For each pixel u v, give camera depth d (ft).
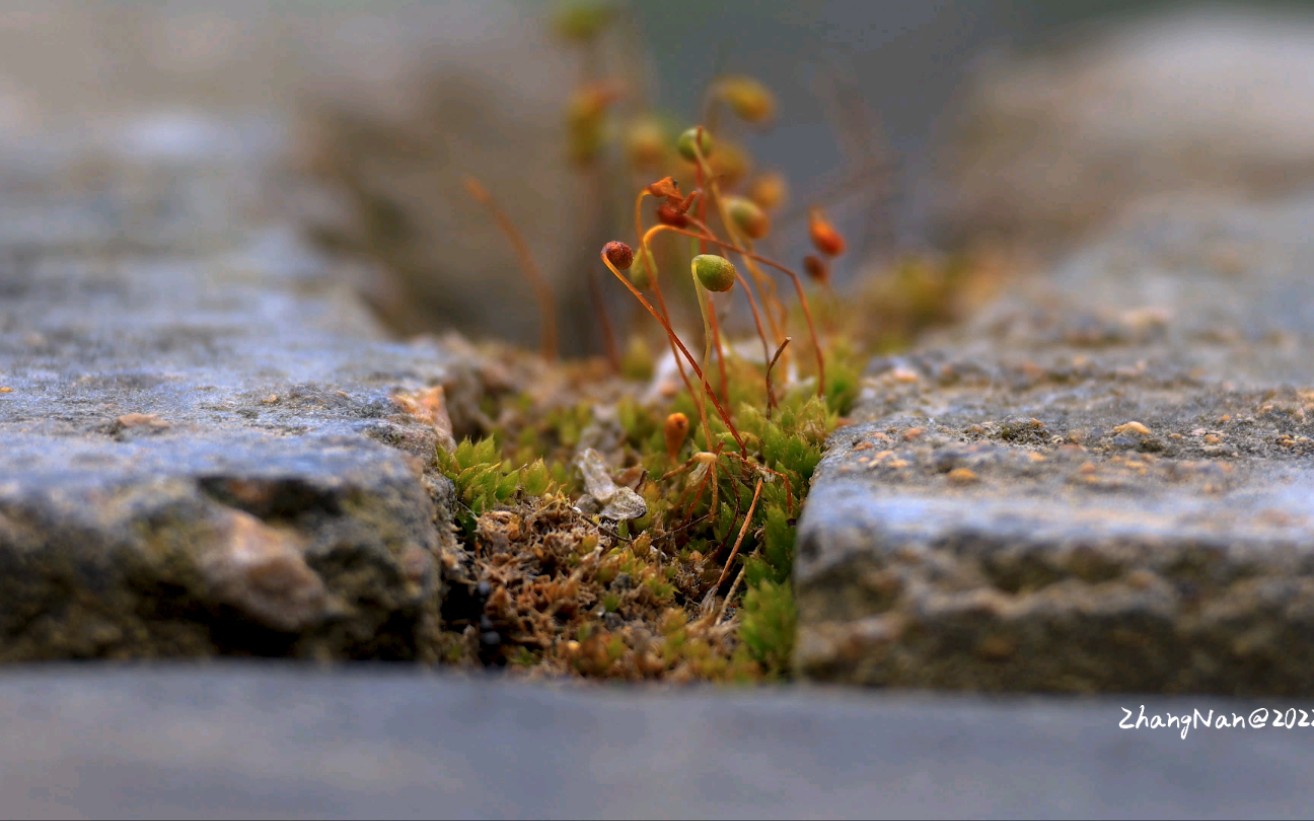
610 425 0.72
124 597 0.61
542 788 0.58
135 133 1.24
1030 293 0.84
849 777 0.58
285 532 0.62
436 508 0.65
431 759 0.58
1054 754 0.58
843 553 0.61
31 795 0.57
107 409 0.67
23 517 0.61
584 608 0.65
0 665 0.61
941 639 0.61
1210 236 0.91
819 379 0.70
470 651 0.64
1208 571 0.61
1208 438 0.67
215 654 0.61
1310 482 0.64
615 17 0.92
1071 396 0.71
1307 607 0.60
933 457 0.65
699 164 0.71
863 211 1.09
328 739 0.58
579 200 1.30
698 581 0.66
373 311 0.87
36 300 0.78
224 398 0.68
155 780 0.58
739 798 0.58
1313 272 0.83
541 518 0.67
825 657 0.61
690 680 0.63
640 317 0.83
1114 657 0.61
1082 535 0.61
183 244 0.86
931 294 1.02
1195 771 0.58
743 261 0.73
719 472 0.68
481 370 0.74
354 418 0.67
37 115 1.31
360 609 0.62
